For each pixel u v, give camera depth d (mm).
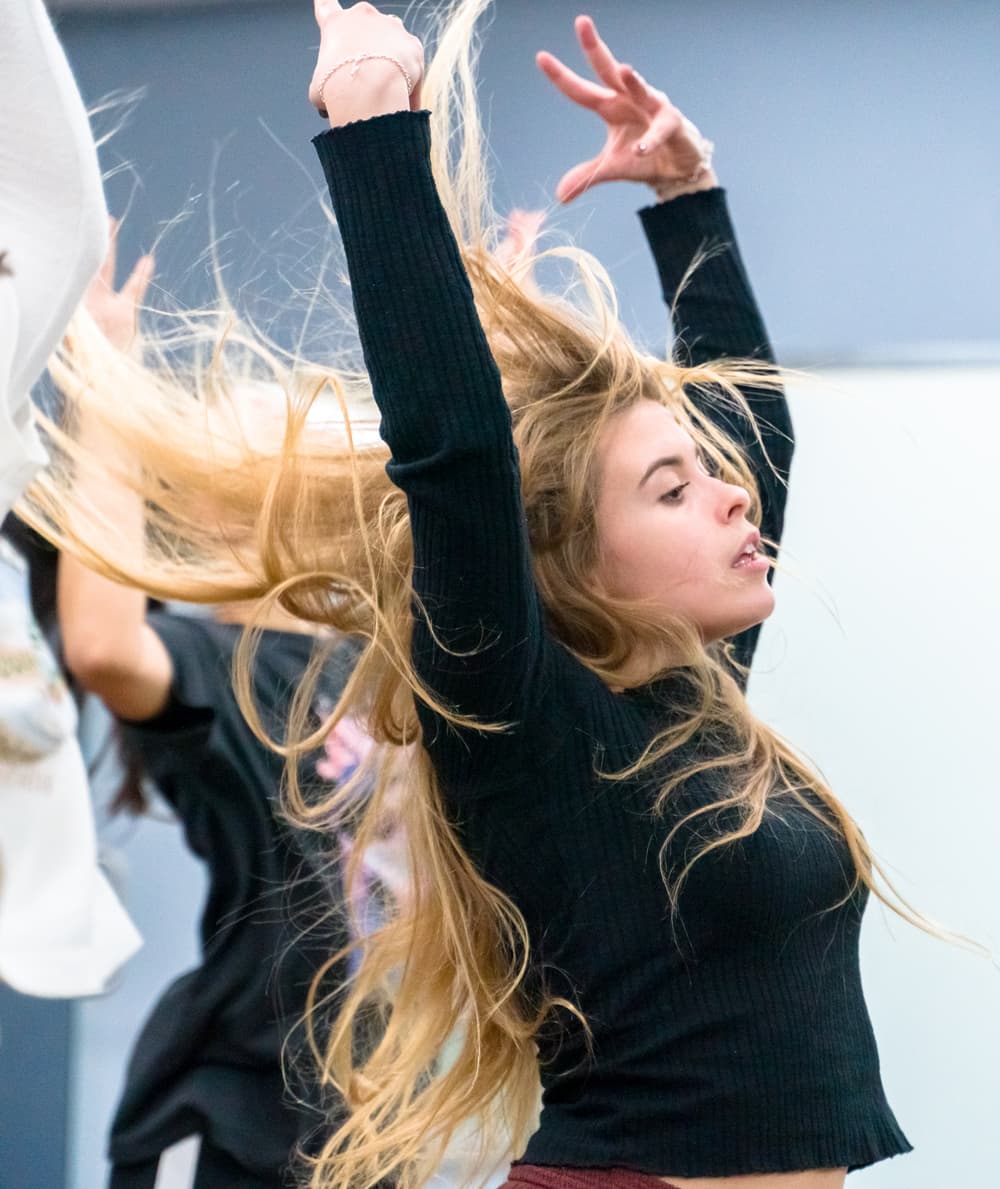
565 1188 1646
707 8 3934
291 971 2479
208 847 2545
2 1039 3527
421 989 2039
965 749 3273
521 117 3832
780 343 3762
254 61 3971
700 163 2299
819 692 3328
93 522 2133
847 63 3891
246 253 3793
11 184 1416
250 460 2105
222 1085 2486
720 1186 1631
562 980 1741
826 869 1771
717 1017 1656
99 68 3986
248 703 2053
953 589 3334
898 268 3801
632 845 1696
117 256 3832
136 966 3484
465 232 2018
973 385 3424
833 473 3420
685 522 1859
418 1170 2107
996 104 3836
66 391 2107
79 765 2246
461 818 1828
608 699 1767
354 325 2375
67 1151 3508
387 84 1615
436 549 1608
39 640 2240
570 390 1955
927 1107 3193
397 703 1928
